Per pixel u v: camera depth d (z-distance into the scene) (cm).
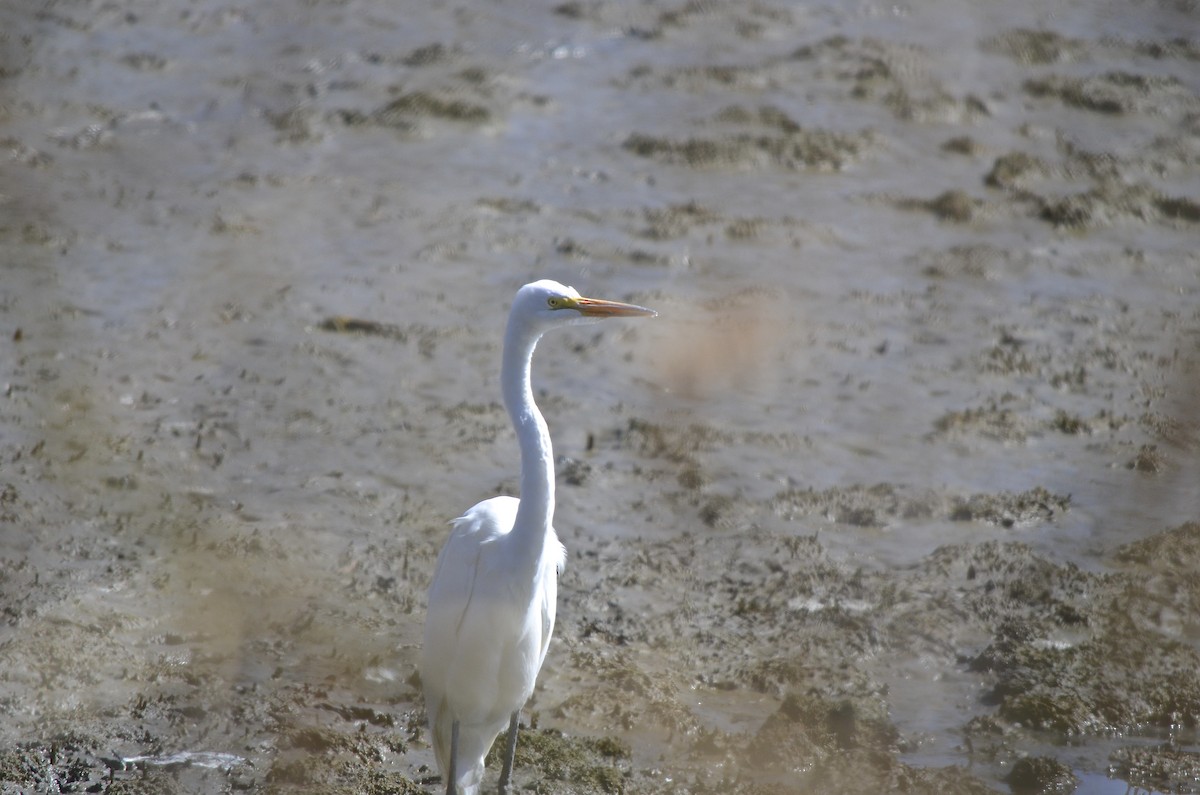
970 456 1261
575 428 1268
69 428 1177
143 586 957
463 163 1966
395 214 1769
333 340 1409
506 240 1708
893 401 1362
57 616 908
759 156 2041
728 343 1462
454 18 2666
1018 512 1158
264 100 2164
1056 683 912
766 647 957
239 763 787
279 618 938
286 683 867
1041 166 2069
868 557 1084
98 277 1514
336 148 1994
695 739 846
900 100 2319
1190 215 1938
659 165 1998
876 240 1794
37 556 980
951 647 963
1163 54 2702
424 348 1407
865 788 798
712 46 2578
